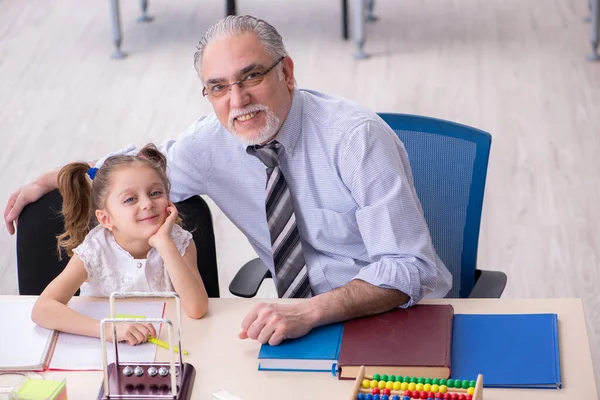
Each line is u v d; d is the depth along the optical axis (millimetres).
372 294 2129
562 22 6320
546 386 1869
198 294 2191
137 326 2076
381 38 6230
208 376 1967
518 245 4027
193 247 2381
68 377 1969
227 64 2250
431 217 2670
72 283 2246
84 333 2100
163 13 6770
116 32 5980
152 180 2268
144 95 5523
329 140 2342
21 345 2068
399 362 1913
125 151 2600
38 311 2143
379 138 2320
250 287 2523
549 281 3785
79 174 2428
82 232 2469
